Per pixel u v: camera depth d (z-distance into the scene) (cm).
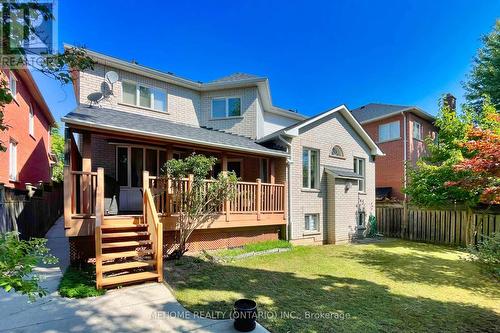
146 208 717
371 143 1461
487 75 1861
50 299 492
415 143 1856
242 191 955
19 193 1059
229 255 849
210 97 1330
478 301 567
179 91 1259
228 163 1278
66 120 635
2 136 1027
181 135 848
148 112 1148
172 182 791
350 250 1046
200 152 1124
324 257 913
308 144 1184
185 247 836
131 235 655
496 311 520
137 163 1024
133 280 568
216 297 532
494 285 665
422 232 1291
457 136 1366
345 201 1270
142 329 401
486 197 727
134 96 1125
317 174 1223
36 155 1509
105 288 544
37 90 1338
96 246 542
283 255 920
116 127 697
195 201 772
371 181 1480
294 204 1116
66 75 413
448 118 1438
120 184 995
